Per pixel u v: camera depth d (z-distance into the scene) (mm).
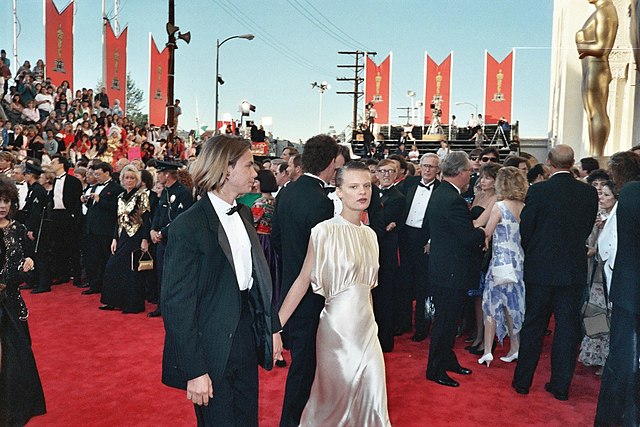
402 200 5680
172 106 17391
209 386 2510
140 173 7367
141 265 7004
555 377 4531
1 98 15859
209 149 2705
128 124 20844
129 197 7242
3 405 3533
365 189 3271
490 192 5598
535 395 4590
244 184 2734
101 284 8242
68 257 9062
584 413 4238
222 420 2627
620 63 13820
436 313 4781
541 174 6031
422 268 6172
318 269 3240
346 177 3283
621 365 3586
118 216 7238
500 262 5082
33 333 6191
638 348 3518
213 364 2568
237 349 2719
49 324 6562
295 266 3891
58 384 4707
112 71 22516
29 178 9117
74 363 5227
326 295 3262
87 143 16594
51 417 4062
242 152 2721
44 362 5250
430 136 29938
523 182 5070
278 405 4340
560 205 4359
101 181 8148
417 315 6199
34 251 8227
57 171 8625
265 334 2785
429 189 6355
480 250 4805
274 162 7367
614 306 3625
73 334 6172
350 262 3199
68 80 20094
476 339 5781
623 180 4148
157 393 4520
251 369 2787
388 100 32406
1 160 9117
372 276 3297
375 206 4812
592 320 5230
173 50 17297
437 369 4812
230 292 2621
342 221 3311
